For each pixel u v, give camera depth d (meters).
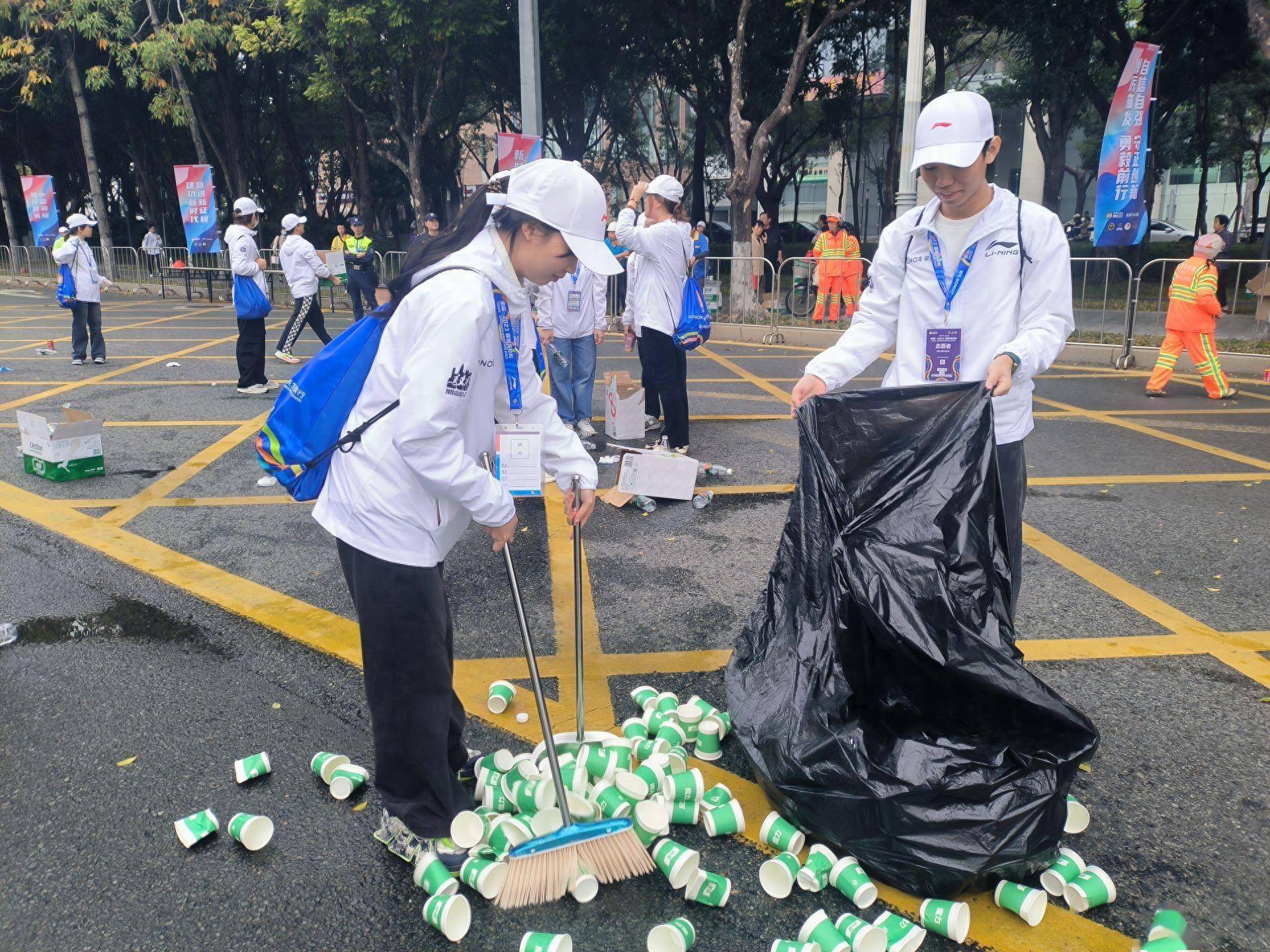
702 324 6.35
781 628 2.81
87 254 10.78
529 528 5.32
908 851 2.29
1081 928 2.28
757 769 2.60
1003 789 2.27
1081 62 19.77
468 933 2.27
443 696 2.40
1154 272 15.16
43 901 2.35
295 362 11.38
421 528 2.24
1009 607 2.71
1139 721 3.22
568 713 3.29
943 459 2.76
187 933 2.25
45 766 2.93
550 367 7.04
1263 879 2.45
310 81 23.30
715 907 2.35
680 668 3.63
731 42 20.64
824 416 2.85
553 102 22.94
